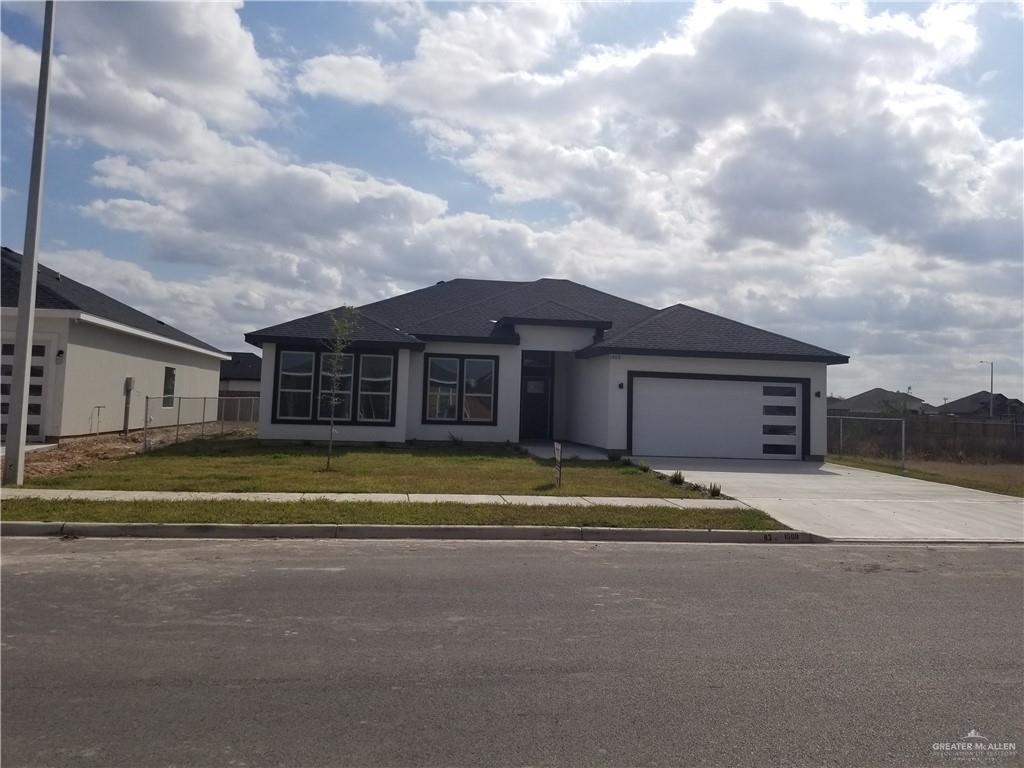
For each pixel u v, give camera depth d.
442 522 11.69
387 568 9.20
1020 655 6.52
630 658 6.24
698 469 20.73
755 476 19.44
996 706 5.41
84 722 4.84
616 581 8.91
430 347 25.81
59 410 21.78
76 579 8.29
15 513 11.23
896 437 30.47
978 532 12.91
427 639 6.57
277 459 19.44
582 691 5.52
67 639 6.35
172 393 30.91
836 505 14.87
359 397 24.52
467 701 5.30
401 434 24.58
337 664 5.93
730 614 7.63
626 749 4.66
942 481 19.50
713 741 4.79
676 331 24.83
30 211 14.42
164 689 5.37
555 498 14.28
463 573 9.05
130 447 21.53
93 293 26.89
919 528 13.05
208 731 4.75
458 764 4.43
